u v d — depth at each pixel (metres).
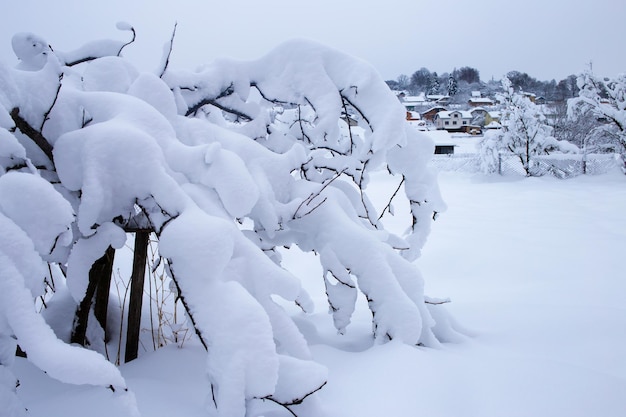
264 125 4.29
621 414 2.58
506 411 2.57
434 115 70.38
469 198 17.83
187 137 3.35
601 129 24.16
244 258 2.50
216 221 2.27
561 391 2.78
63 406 2.27
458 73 110.19
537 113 24.69
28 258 1.86
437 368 2.94
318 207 3.59
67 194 2.84
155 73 3.90
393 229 11.81
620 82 23.11
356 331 4.37
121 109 2.80
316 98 3.98
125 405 1.80
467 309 5.37
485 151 24.83
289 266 8.33
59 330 3.12
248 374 1.98
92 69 3.41
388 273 3.38
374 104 3.88
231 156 2.71
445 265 8.11
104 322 3.47
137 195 2.56
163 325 4.00
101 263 3.03
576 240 9.64
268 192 3.31
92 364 1.74
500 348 3.96
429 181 4.33
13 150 2.14
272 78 4.17
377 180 23.17
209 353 2.08
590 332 4.25
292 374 2.20
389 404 2.51
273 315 2.49
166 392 2.55
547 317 4.79
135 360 3.16
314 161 4.08
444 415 2.47
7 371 1.86
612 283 6.57
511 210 14.55
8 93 2.46
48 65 2.65
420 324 3.32
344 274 3.46
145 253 3.31
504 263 8.01
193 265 2.17
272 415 2.41
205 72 4.16
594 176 23.05
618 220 12.16
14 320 1.72
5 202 1.97
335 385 2.75
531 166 24.19
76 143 2.55
